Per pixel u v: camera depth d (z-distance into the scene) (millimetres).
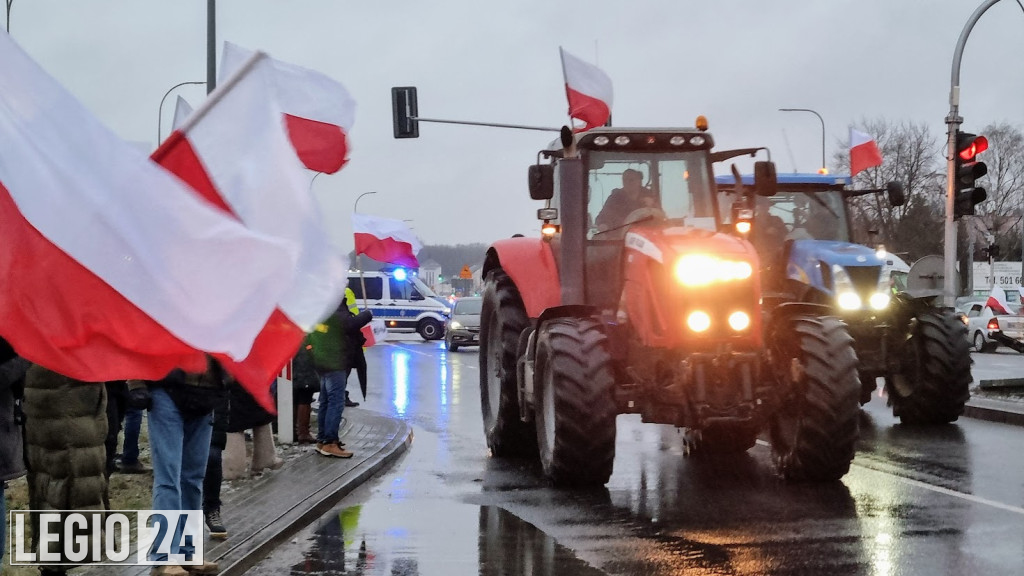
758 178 10344
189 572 6469
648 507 8617
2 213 4809
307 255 5398
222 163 5371
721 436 11422
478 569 6773
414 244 17109
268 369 5383
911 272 16438
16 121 4816
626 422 15023
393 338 44094
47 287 4836
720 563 6738
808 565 6633
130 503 8586
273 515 8180
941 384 13305
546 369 9727
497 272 12305
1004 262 63000
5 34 4789
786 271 12945
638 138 10336
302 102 7809
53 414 5621
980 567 6512
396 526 8148
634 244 9656
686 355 9039
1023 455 11070
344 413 15914
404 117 25797
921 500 8641
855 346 12477
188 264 4977
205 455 6664
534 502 8992
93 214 4844
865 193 13805
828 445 9227
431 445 12969
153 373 5074
